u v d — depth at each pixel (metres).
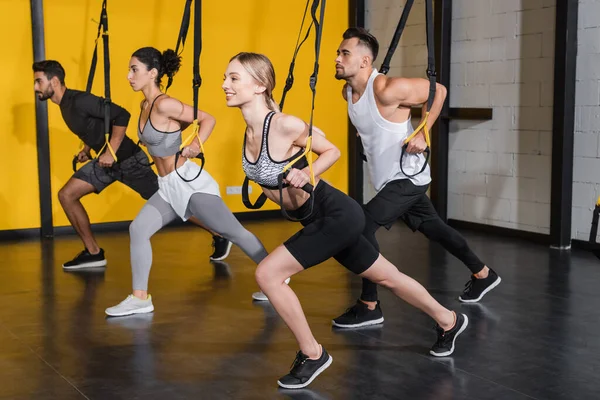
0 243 6.32
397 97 3.70
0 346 3.59
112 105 4.97
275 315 4.14
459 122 7.05
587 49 5.91
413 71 7.46
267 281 2.93
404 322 3.99
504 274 5.16
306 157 2.87
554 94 6.04
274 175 2.94
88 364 3.34
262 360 3.40
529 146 6.44
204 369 3.28
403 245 6.16
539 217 6.41
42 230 6.61
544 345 3.60
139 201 7.08
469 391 3.02
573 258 5.70
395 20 7.60
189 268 5.30
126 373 3.23
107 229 6.94
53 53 6.58
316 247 2.95
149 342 3.66
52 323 3.98
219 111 7.31
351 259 3.11
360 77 3.81
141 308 4.16
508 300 4.46
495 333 3.80
